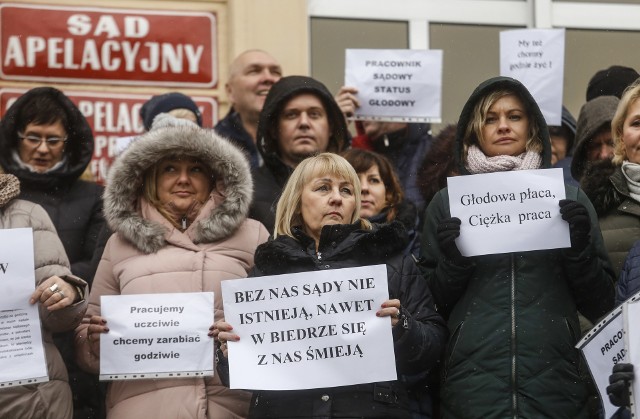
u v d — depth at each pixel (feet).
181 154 29.09
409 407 26.76
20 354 27.09
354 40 41.63
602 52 42.96
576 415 26.37
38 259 28.07
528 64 35.42
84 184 32.19
